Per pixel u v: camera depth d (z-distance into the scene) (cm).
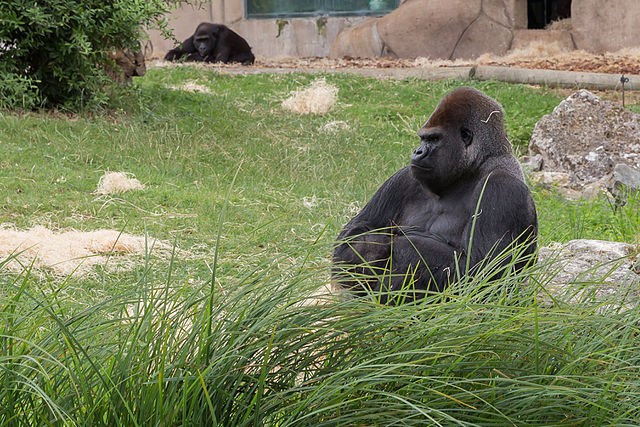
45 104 1912
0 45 1880
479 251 744
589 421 499
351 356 512
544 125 1955
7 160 1511
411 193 820
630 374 527
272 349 504
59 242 1128
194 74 2816
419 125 2323
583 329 561
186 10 4003
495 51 3484
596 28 3403
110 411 468
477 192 771
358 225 812
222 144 1870
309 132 2106
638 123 1952
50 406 446
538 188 1750
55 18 1859
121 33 1973
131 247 1146
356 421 474
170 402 464
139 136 1784
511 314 532
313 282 588
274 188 1611
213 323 527
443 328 510
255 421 472
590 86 2802
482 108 784
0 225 1216
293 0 3894
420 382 486
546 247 927
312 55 3872
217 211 1391
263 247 1225
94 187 1448
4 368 456
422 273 752
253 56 3625
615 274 840
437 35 3547
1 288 578
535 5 4012
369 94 2659
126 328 544
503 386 500
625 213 1382
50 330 510
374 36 3662
